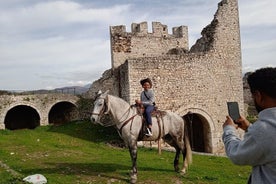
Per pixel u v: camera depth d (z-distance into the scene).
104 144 21.25
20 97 31.47
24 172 11.57
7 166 12.67
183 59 24.53
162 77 23.80
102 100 10.27
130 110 10.64
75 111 33.53
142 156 16.31
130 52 33.06
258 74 3.29
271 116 3.10
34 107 31.83
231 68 26.67
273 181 3.05
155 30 34.72
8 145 18.64
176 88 24.14
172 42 35.62
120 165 12.82
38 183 9.81
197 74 24.98
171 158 16.09
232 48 26.86
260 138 3.02
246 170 13.87
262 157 3.08
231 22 27.05
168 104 23.80
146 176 10.88
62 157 14.96
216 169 13.69
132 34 33.38
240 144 3.22
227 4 26.97
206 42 27.06
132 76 23.11
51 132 26.09
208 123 25.27
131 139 10.36
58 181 10.16
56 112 36.78
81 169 11.99
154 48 34.44
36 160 14.09
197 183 10.32
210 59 25.66
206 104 25.17
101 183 10.03
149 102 10.95
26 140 21.47
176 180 10.49
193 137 27.62
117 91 25.89
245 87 39.50
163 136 11.07
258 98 3.32
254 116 33.31
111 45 32.47
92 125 26.92
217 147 25.45
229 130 3.59
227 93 26.31
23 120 38.22
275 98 3.21
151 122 10.68
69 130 26.19
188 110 24.48
